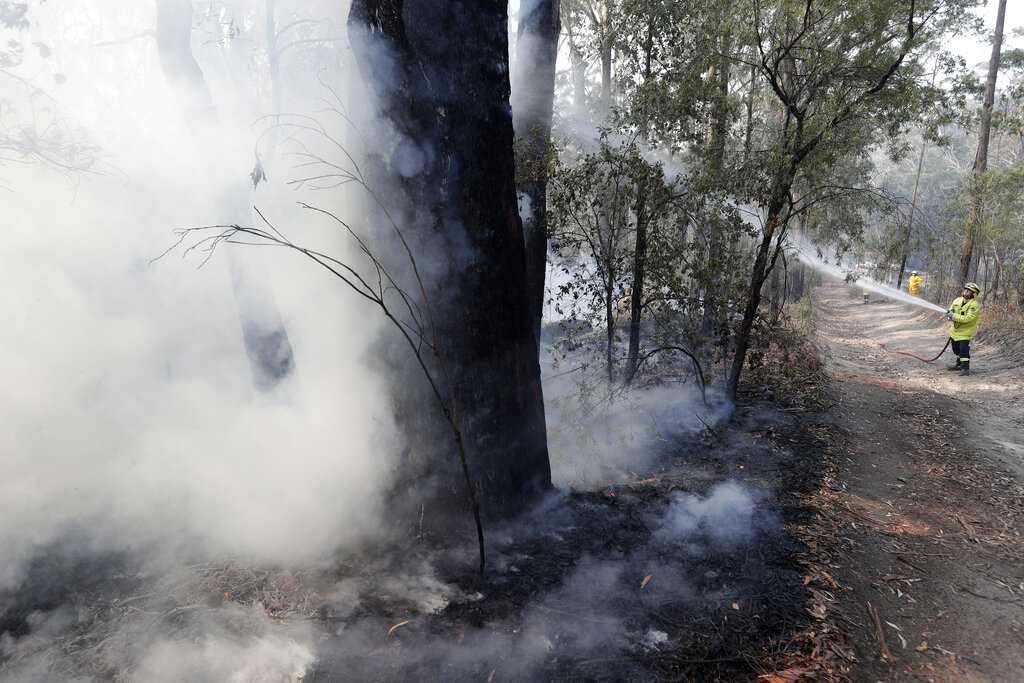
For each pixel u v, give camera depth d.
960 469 6.49
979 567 4.44
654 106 7.62
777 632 3.40
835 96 7.03
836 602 3.74
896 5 6.32
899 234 7.63
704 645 3.26
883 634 3.52
